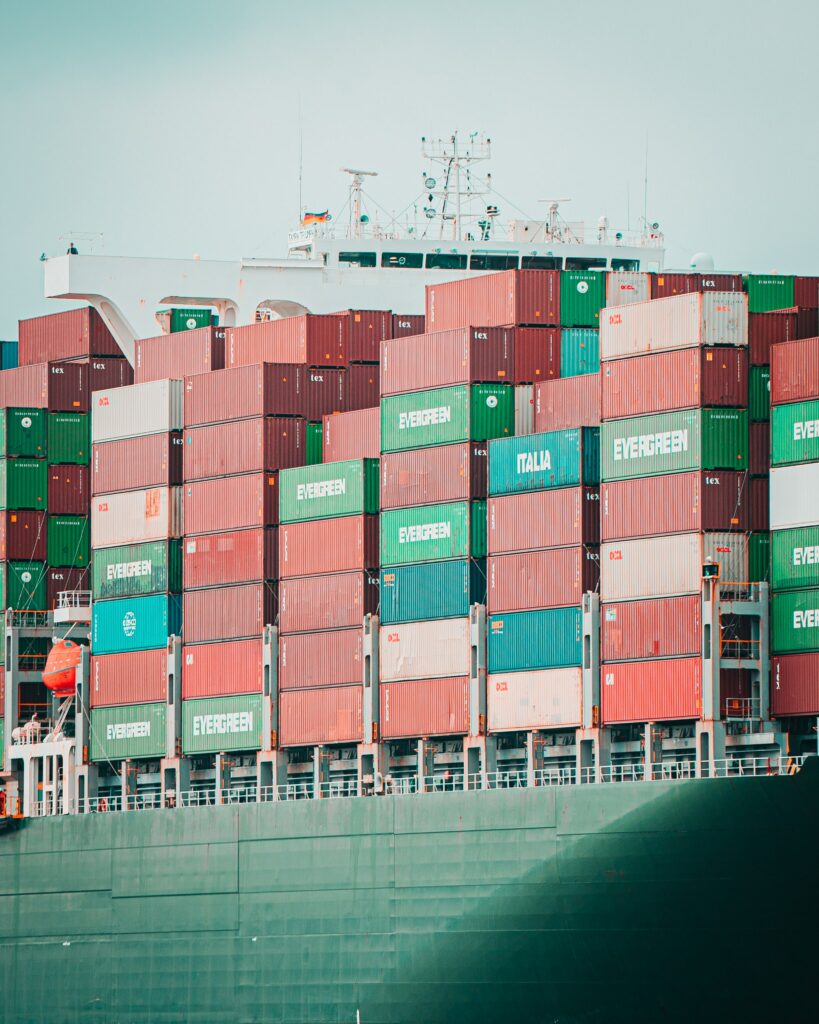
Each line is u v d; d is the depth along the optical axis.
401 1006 77.69
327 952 79.94
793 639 73.94
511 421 83.62
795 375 74.75
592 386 81.00
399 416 84.88
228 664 89.19
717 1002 70.06
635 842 71.62
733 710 74.25
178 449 93.31
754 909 69.06
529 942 74.25
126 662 93.06
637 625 76.25
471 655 80.56
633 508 77.12
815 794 67.62
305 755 87.06
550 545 78.88
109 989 87.00
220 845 83.62
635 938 71.69
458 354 83.50
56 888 89.12
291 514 87.56
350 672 84.62
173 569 92.31
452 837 76.31
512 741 80.25
